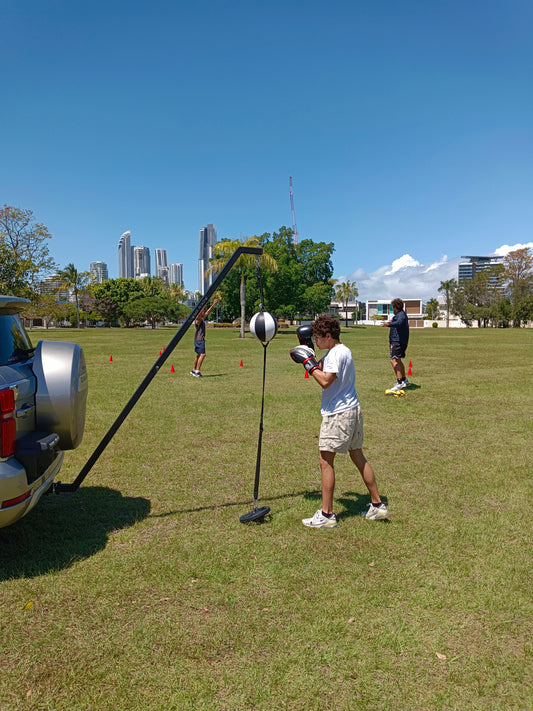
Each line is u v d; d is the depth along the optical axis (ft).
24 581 10.50
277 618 9.32
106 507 14.65
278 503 15.06
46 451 10.72
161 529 13.17
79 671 7.91
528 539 12.69
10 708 7.17
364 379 42.34
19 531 12.92
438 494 15.81
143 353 72.23
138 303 311.68
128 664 8.09
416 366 53.06
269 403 31.19
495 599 9.95
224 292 181.88
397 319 34.06
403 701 7.35
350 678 7.81
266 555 11.73
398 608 9.66
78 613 9.45
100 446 13.83
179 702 7.27
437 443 22.04
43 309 169.48
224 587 10.38
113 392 35.06
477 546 12.25
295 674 7.87
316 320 12.96
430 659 8.26
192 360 60.85
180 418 26.84
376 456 20.07
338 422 12.63
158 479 17.24
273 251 179.01
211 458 19.69
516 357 64.49
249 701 7.32
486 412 28.55
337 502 15.15
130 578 10.69
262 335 13.65
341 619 9.27
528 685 7.70
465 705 7.28
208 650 8.42
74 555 11.65
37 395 11.51
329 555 11.76
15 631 8.90
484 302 333.42
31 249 159.33
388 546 12.21
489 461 19.38
